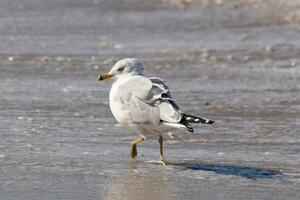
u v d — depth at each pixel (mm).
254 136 13211
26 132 13203
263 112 15242
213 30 26156
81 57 21797
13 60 21250
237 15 28250
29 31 26328
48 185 10070
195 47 23375
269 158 11758
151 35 25656
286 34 24938
